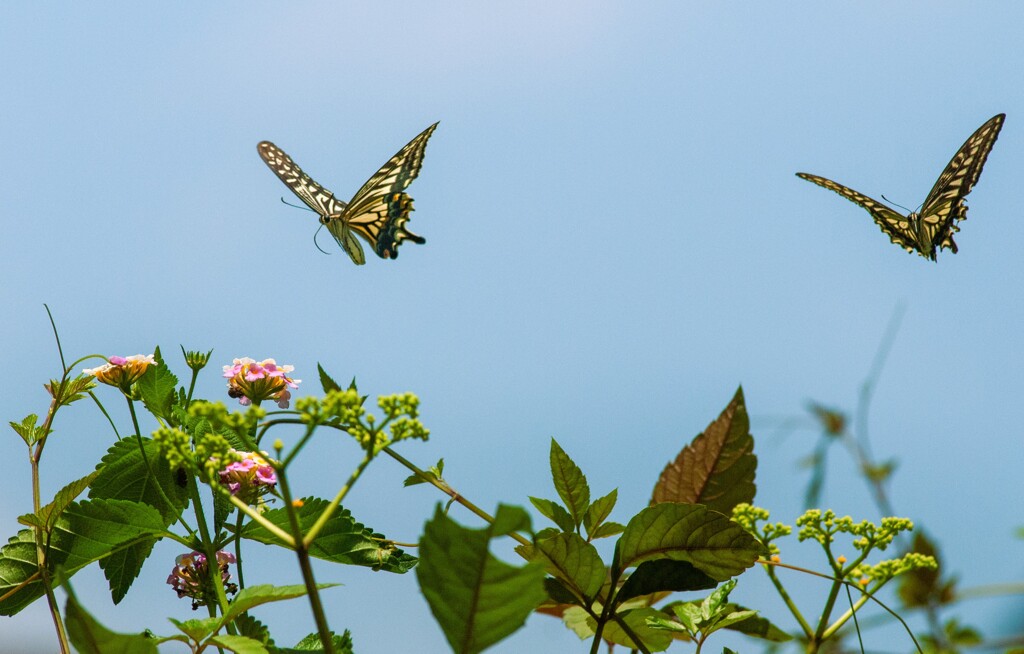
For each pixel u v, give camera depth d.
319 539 1.26
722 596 1.23
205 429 1.31
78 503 1.24
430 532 0.75
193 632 0.99
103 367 1.33
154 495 1.34
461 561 0.75
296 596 1.00
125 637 0.76
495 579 0.75
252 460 1.26
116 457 1.33
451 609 0.77
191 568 1.34
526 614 0.77
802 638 1.29
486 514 1.34
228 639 0.97
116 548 1.26
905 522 1.24
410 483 1.35
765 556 1.12
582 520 1.30
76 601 0.75
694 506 1.12
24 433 1.33
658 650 1.26
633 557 1.17
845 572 1.26
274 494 1.29
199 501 1.29
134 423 1.31
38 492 1.32
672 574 1.15
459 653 0.77
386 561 1.26
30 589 1.23
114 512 1.25
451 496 1.35
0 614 1.21
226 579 1.36
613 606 1.16
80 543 1.25
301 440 0.86
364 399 1.21
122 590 1.28
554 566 1.16
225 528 1.28
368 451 0.88
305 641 1.11
